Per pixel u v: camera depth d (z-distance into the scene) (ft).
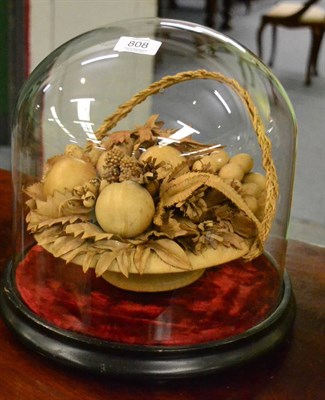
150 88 2.41
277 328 2.10
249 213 2.10
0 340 2.14
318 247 2.88
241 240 2.13
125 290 2.19
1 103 5.32
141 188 2.02
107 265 1.96
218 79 2.35
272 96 2.49
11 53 5.17
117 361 1.90
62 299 2.16
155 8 4.78
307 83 8.89
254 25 10.63
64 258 2.03
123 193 1.98
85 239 2.05
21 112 2.59
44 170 2.40
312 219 5.81
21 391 1.92
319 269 2.69
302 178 6.62
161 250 1.99
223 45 2.54
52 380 1.96
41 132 2.49
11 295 2.20
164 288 2.16
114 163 2.07
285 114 2.52
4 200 3.27
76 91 2.51
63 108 2.49
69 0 4.83
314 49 8.77
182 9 9.66
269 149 2.17
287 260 2.76
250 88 2.41
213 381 1.97
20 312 2.10
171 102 2.46
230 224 2.15
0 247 2.78
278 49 10.14
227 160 2.27
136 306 2.12
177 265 1.97
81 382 1.96
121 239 2.02
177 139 2.28
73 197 2.10
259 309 2.15
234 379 1.99
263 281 2.32
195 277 2.22
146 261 1.97
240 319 2.08
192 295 2.20
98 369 1.90
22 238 2.45
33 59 5.13
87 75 2.53
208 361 1.93
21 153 2.55
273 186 2.16
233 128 2.37
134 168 2.05
